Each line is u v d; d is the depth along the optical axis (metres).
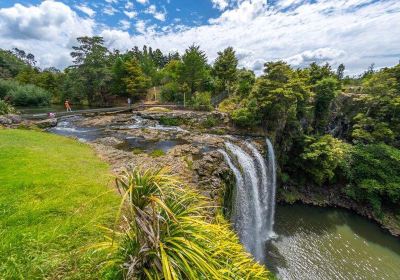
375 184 17.02
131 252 2.00
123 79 37.19
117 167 8.16
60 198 4.68
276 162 19.05
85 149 10.50
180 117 20.80
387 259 12.17
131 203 1.68
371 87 24.38
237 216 10.28
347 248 12.91
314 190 19.44
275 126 19.70
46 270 2.65
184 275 1.82
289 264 11.27
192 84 34.56
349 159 19.22
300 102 21.80
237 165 11.11
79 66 38.09
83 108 31.12
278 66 19.22
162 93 35.22
